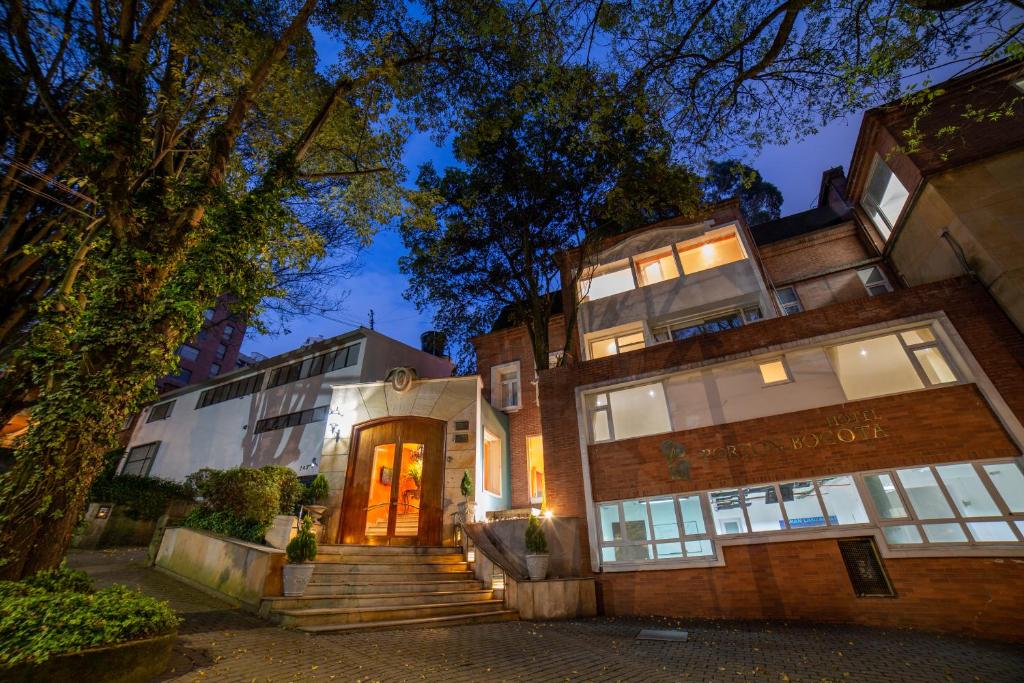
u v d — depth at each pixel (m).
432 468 13.79
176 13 8.41
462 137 12.23
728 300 13.64
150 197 7.36
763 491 9.81
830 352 10.31
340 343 19.80
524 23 9.49
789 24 8.23
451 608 8.99
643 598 9.96
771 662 5.82
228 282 7.49
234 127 8.42
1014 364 8.47
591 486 11.55
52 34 8.65
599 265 16.25
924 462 8.55
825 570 8.69
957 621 7.42
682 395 11.44
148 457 23.80
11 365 8.03
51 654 3.85
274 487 11.12
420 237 15.88
